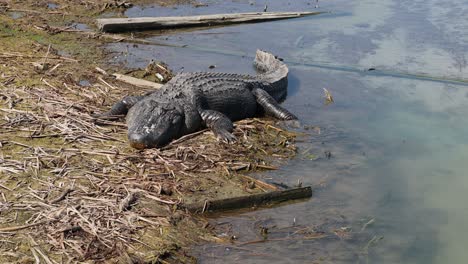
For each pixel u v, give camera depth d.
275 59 12.26
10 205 8.98
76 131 10.15
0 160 9.55
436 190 9.80
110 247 8.67
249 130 10.62
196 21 14.10
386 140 10.66
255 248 8.88
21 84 11.10
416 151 10.45
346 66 12.58
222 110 10.82
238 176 9.72
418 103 11.53
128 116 10.41
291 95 11.68
